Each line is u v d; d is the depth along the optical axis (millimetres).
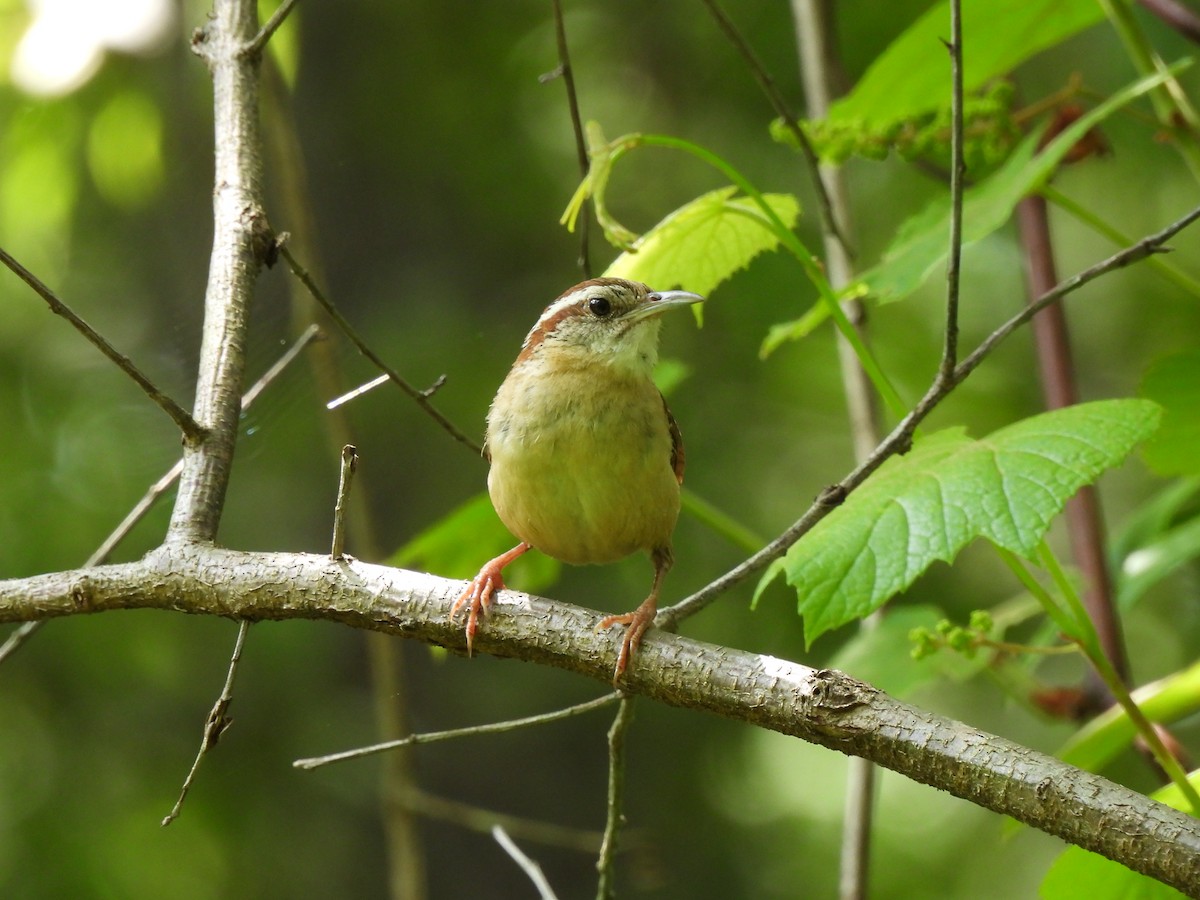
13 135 12375
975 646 5555
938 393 4613
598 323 6277
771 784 14570
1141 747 6102
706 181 14195
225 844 12672
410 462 13016
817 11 8203
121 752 12844
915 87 6613
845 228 8117
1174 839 3770
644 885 8789
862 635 7066
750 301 13875
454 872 13117
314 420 12547
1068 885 5156
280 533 13070
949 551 4535
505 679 13492
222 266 5477
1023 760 3994
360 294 13766
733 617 13117
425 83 14062
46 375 13562
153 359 12438
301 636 12969
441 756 13180
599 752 13523
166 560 4805
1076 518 6715
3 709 12805
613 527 6297
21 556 12570
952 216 4566
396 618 4797
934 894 14695
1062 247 14828
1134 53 6359
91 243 13555
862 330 7867
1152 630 13305
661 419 6348
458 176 14109
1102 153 6656
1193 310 14000
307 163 13891
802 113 13891
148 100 12133
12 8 11711
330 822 12766
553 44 14195
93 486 12859
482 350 13352
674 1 14398
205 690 13031
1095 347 14523
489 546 7633
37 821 12453
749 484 13797
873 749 4176
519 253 14125
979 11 6348
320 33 14023
